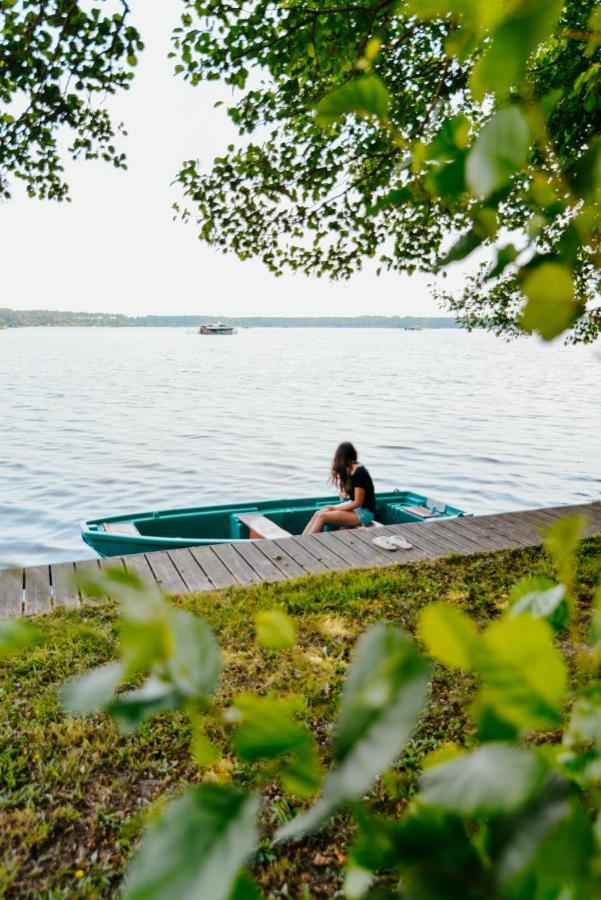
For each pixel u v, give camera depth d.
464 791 0.31
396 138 0.45
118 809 3.29
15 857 3.03
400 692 0.31
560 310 0.33
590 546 6.58
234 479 21.38
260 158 7.89
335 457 9.91
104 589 0.33
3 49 6.02
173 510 10.26
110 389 48.88
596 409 38.59
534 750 0.32
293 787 0.35
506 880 0.31
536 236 0.42
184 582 6.35
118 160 7.60
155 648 0.33
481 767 0.32
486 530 8.07
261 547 7.44
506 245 0.44
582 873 0.30
